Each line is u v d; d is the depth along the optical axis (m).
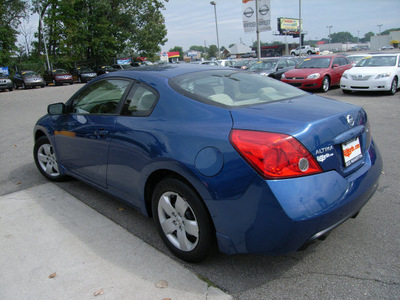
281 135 2.13
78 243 3.05
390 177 4.26
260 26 21.72
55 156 4.29
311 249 2.81
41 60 41.97
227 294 2.33
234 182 2.19
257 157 2.11
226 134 2.29
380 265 2.56
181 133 2.52
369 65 12.92
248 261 2.69
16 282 2.55
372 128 6.98
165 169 2.63
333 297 2.26
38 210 3.73
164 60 45.78
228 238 2.31
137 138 2.85
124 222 3.43
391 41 86.94
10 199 4.05
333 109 2.59
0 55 38.19
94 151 3.44
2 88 27.77
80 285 2.49
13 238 3.17
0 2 39.41
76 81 36.03
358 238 2.93
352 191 2.35
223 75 3.24
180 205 2.59
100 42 40.62
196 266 2.65
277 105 2.64
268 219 2.10
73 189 4.31
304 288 2.36
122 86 3.29
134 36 43.09
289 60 18.52
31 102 16.36
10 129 8.86
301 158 2.12
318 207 2.11
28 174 4.96
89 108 3.63
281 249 2.15
